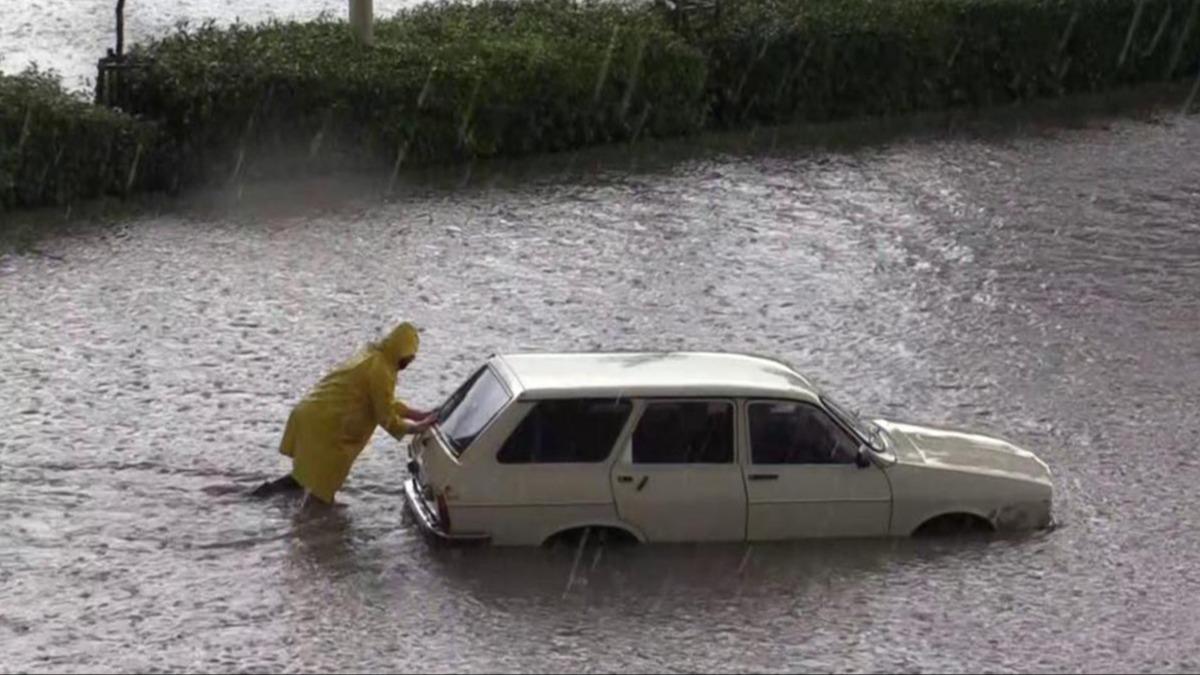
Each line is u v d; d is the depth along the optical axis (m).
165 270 24.98
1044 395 21.66
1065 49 39.38
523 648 14.63
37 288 24.00
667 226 28.19
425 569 16.11
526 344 22.53
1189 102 39.50
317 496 17.52
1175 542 17.30
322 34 32.16
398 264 25.66
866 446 16.61
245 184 29.47
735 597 15.65
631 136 33.53
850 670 14.38
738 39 34.88
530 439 16.11
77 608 15.23
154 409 19.97
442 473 16.12
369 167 30.47
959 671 14.43
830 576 16.09
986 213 29.72
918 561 16.47
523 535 16.14
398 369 17.73
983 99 38.25
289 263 25.48
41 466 18.23
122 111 29.20
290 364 21.58
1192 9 41.41
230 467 18.41
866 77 36.41
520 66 31.83
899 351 23.03
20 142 27.53
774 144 34.03
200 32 32.03
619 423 16.22
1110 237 28.56
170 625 14.97
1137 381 22.28
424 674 14.16
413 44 32.34
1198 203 30.70
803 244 27.58
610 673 14.21
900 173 32.19
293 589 15.73
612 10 35.88
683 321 23.72
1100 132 36.19
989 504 16.89
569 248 26.78
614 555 16.23
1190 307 25.31
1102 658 14.77
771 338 23.23
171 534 16.80
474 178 30.58
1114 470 19.27
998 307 25.00
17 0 43.06
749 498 16.31
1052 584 16.17
